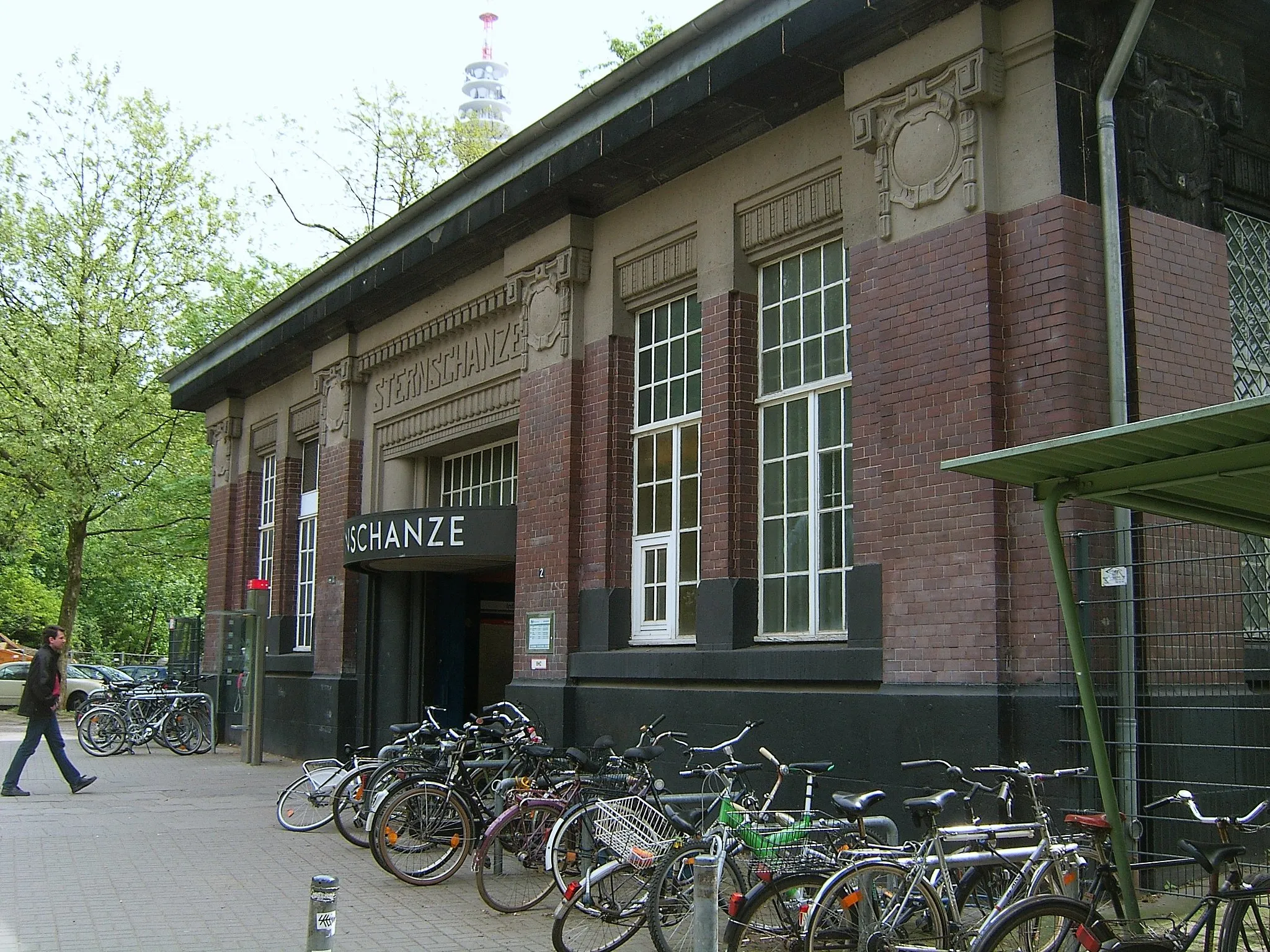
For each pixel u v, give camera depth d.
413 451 16.23
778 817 6.68
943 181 8.63
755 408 10.75
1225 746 7.30
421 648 16.25
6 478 28.92
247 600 17.78
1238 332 9.33
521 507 13.10
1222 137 9.32
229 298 31.36
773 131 10.53
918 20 8.78
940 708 8.21
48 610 43.84
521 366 13.41
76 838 10.95
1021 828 6.06
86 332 28.31
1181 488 5.61
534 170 12.30
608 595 11.88
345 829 10.34
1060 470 5.58
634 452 12.15
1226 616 8.27
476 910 8.08
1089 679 5.82
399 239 15.02
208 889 8.70
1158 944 5.01
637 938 7.24
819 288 10.23
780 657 9.66
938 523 8.46
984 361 8.23
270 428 20.89
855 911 5.80
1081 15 8.35
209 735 19.61
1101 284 8.14
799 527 10.19
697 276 11.26
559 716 11.99
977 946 4.99
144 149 29.89
